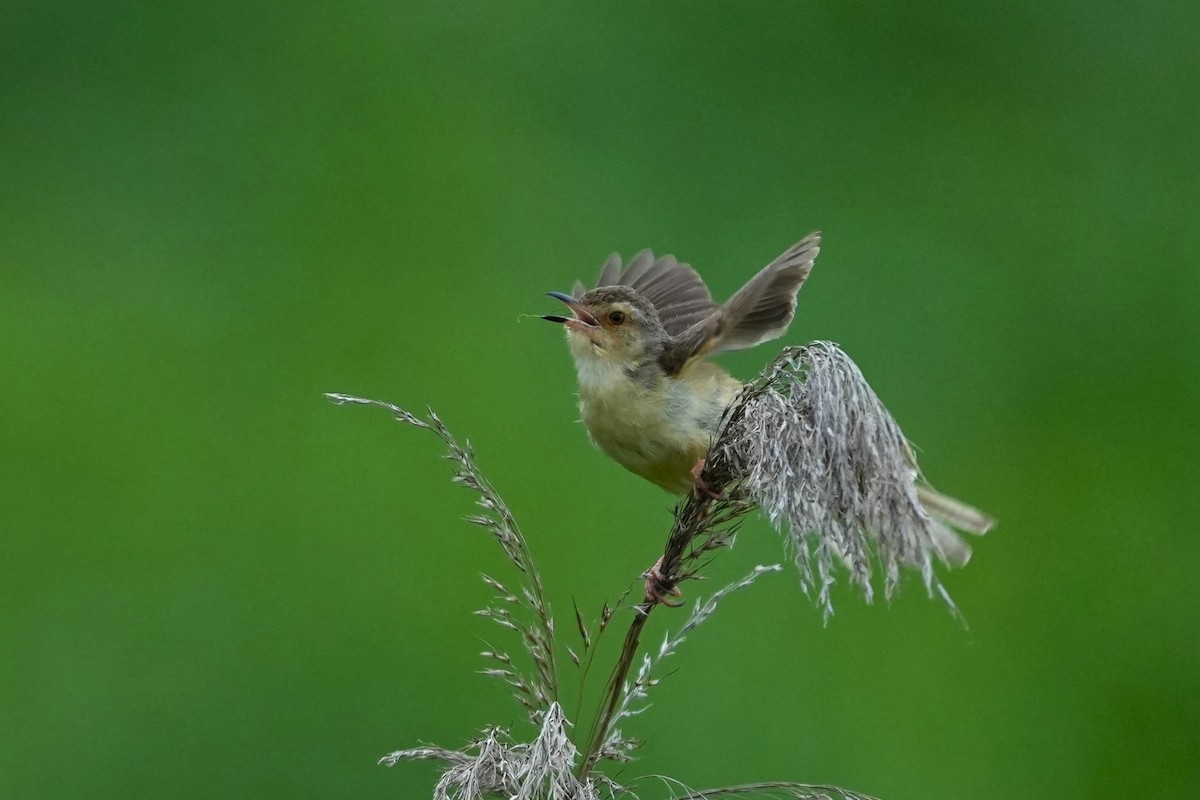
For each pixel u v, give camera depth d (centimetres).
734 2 1463
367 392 1309
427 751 613
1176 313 1341
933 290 1338
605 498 1241
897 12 1465
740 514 664
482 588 1195
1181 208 1385
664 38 1442
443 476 1260
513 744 621
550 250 1356
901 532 582
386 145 1424
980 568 1247
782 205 1366
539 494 1245
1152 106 1437
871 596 579
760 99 1414
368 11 1483
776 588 1172
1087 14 1477
